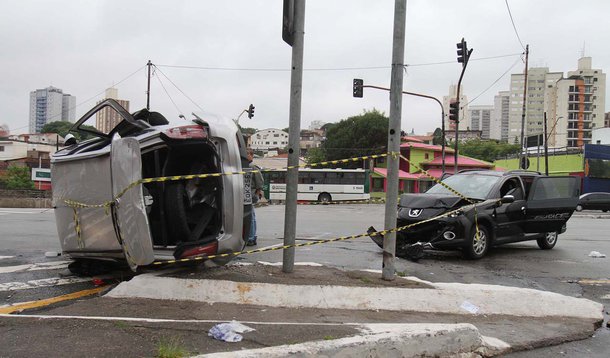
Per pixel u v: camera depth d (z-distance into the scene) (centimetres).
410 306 542
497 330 492
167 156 578
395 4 596
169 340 375
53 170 657
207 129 586
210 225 602
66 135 721
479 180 1034
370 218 2042
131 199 514
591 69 11056
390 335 389
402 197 995
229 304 516
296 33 584
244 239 621
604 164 4416
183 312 478
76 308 484
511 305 563
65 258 811
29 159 6494
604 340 493
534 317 552
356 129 5497
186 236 574
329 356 353
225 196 584
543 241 1117
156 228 591
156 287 533
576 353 452
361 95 2412
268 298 527
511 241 1006
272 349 344
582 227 1791
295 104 596
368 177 3956
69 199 625
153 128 583
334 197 3944
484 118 14838
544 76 11494
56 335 381
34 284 623
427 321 505
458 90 2495
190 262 611
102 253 610
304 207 3438
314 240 1178
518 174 1057
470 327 430
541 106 11494
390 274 602
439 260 935
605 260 995
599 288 743
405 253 903
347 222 1769
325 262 864
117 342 367
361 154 5406
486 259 962
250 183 648
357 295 541
